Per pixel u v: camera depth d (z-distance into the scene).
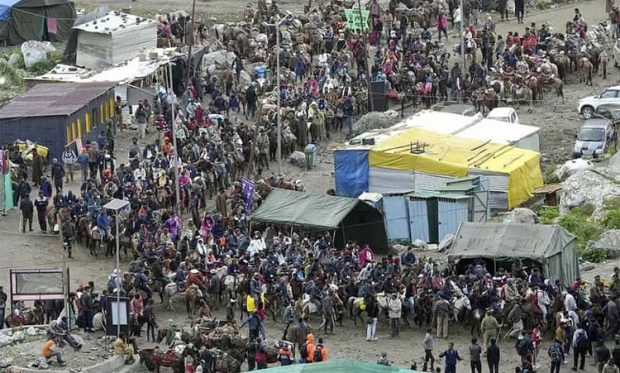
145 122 163.12
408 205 138.50
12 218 140.00
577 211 138.25
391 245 136.62
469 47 185.50
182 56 176.50
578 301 111.00
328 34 186.88
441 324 112.69
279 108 152.62
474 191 140.12
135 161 144.25
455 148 148.62
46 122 149.50
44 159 148.88
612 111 170.25
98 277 125.75
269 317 117.38
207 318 110.62
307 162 158.12
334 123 168.88
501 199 143.75
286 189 139.12
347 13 185.12
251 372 86.81
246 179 143.25
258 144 154.62
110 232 130.38
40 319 114.50
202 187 142.12
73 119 152.00
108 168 147.75
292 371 85.62
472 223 122.56
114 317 110.94
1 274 126.12
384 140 150.12
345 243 131.75
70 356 108.06
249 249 125.50
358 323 115.81
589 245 130.12
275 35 184.62
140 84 170.25
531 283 113.50
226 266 119.75
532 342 104.81
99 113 160.38
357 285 116.12
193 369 104.38
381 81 172.12
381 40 193.00
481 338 111.75
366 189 147.12
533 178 147.88
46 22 197.75
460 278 115.19
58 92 161.62
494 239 119.75
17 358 107.50
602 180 140.75
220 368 103.69
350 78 177.50
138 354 108.81
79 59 184.50
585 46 186.00
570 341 106.94
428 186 144.62
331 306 114.06
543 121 172.12
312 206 132.88
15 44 197.62
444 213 138.12
